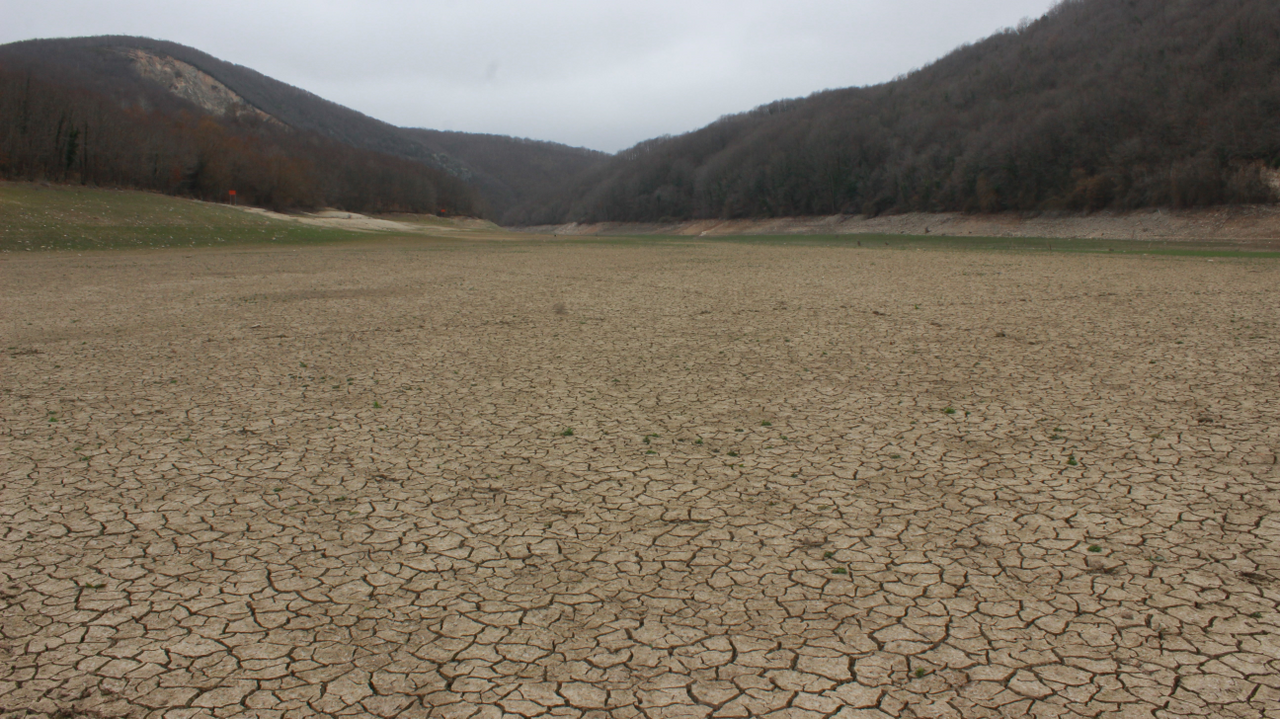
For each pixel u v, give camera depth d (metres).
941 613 4.48
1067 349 12.49
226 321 16.94
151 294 22.31
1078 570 4.97
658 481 6.78
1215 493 6.21
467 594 4.80
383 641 4.27
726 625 4.39
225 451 7.71
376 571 5.12
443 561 5.27
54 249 40.81
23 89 75.06
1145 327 14.48
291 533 5.74
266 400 9.81
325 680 3.91
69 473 7.06
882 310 17.73
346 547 5.50
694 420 8.73
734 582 4.91
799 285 24.25
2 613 4.59
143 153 83.44
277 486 6.73
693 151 160.75
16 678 3.93
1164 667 3.91
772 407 9.25
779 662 4.02
